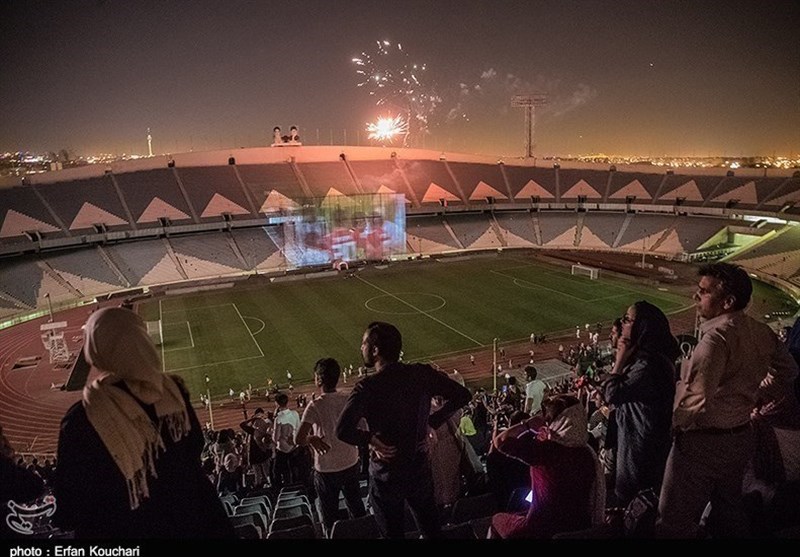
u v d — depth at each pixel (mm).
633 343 5637
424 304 52531
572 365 37281
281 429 12562
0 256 60562
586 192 85750
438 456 7988
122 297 57906
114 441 3068
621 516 5277
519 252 76438
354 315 49688
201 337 45125
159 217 69812
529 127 97812
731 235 73938
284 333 45500
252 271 66500
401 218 73438
